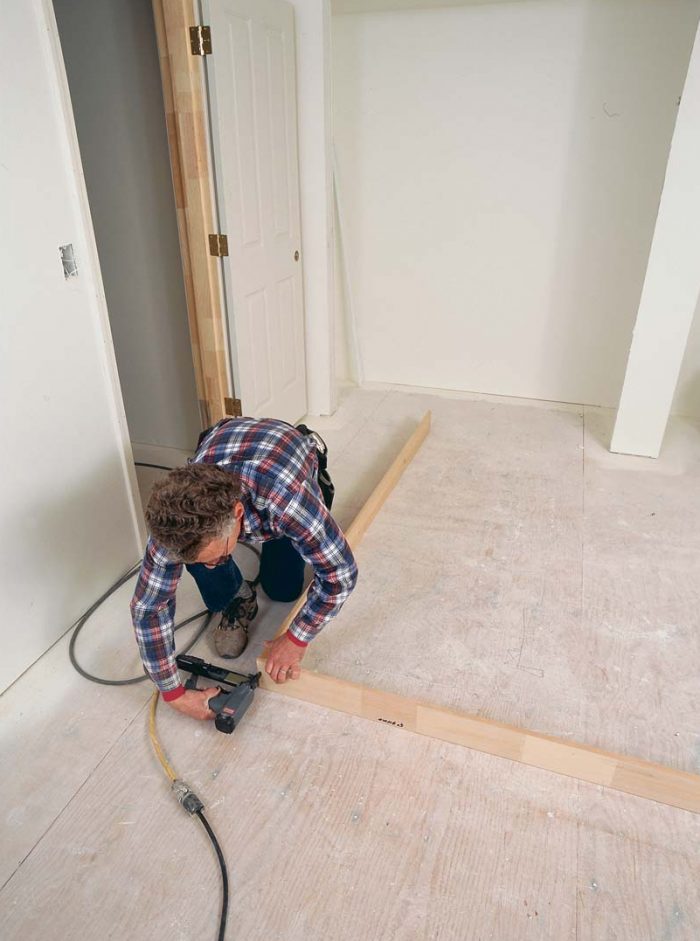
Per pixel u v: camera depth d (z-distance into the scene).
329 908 1.30
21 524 1.81
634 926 1.27
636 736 1.67
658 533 2.52
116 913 1.30
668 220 2.67
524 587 2.22
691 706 1.76
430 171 3.55
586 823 1.46
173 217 2.73
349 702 1.71
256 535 1.45
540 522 2.59
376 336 4.07
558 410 3.71
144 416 3.28
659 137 3.12
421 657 1.92
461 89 3.32
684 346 2.87
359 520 2.45
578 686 1.82
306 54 2.88
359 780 1.56
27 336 1.73
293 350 3.34
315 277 3.32
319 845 1.42
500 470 3.01
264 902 1.31
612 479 2.93
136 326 3.05
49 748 1.65
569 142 3.26
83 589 2.09
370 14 3.31
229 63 2.36
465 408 3.75
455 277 3.75
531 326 3.72
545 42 3.11
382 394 3.97
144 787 1.55
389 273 3.87
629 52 3.01
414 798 1.52
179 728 1.70
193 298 2.67
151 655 1.50
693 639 1.99
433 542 2.47
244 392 2.88
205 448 1.44
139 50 2.45
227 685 1.77
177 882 1.35
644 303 2.83
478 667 1.89
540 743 1.54
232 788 1.54
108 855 1.40
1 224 1.61
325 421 3.58
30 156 1.66
